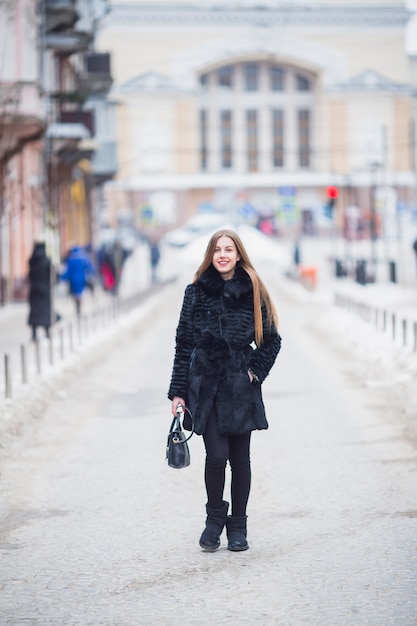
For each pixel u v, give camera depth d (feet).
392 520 38.52
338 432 57.11
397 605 29.27
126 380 83.35
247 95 503.20
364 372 81.00
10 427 54.85
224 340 33.71
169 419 63.77
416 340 78.54
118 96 485.15
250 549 35.24
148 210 397.39
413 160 490.90
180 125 488.02
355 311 129.08
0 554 35.29
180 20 486.38
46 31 176.96
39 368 74.38
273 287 228.02
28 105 136.05
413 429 55.21
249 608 29.35
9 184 135.54
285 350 104.22
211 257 34.55
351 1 504.43
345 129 498.28
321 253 349.20
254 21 489.26
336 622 28.07
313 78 504.84
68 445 54.90
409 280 222.28
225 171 502.38
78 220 256.93
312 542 35.94
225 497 42.75
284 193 441.68
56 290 186.19
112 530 38.14
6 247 162.30
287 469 48.14
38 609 29.73
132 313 147.13
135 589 31.32
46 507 41.73
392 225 370.94
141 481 46.32
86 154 206.59
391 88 494.18
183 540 36.55
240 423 33.68
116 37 485.97
